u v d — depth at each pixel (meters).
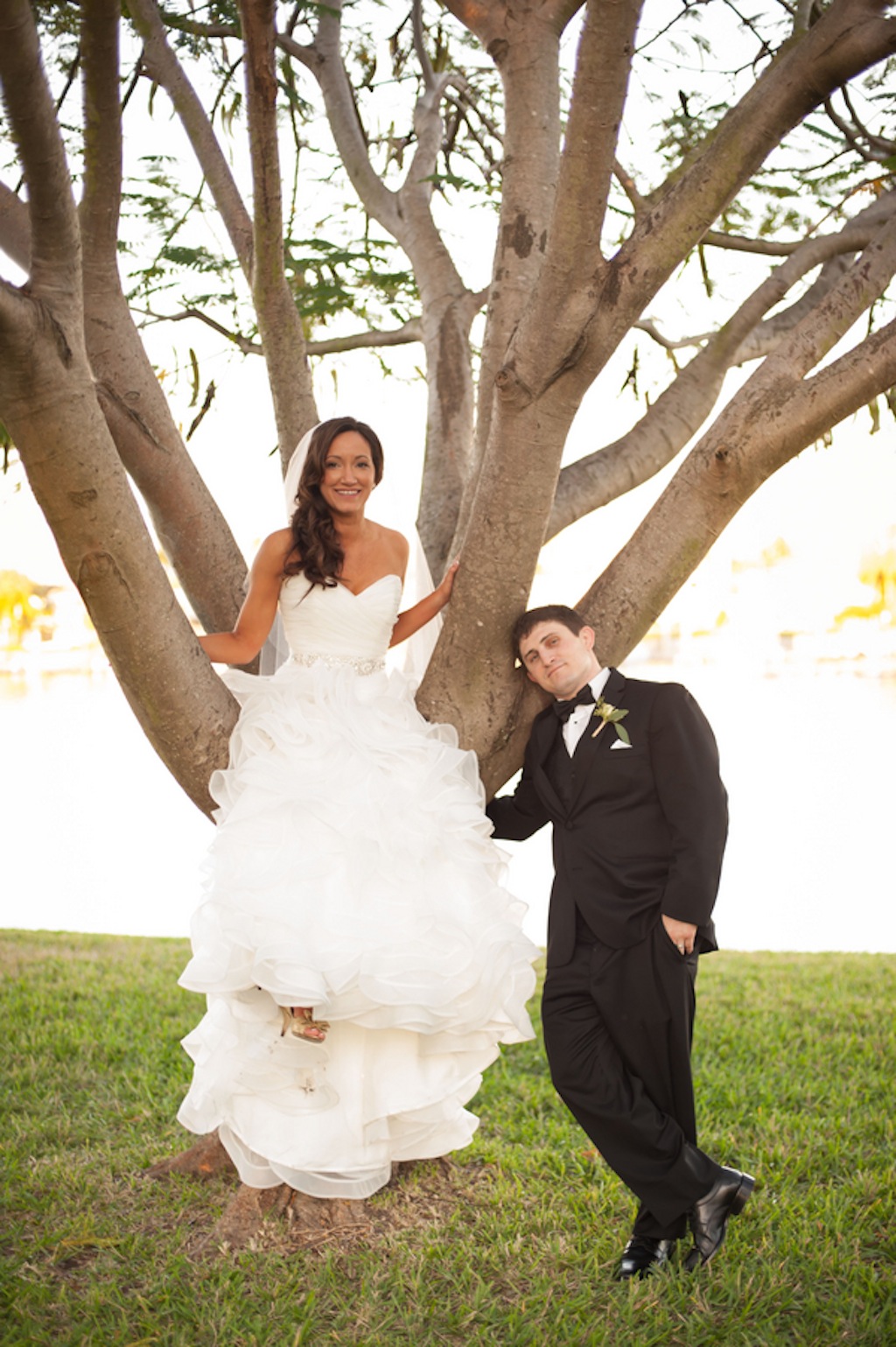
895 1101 4.27
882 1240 3.19
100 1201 3.48
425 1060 3.21
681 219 2.81
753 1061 4.87
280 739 3.17
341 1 4.79
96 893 10.13
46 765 19.62
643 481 4.22
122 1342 2.69
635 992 3.04
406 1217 3.39
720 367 4.15
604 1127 3.06
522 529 3.17
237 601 3.83
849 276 3.39
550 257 2.83
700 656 49.25
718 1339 2.73
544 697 3.51
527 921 8.84
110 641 3.04
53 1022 5.34
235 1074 3.10
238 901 2.92
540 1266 3.11
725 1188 3.03
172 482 3.71
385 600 3.43
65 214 2.56
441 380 4.57
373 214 4.89
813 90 2.66
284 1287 2.95
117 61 2.90
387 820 3.04
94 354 3.55
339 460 3.40
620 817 3.16
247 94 3.05
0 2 2.15
